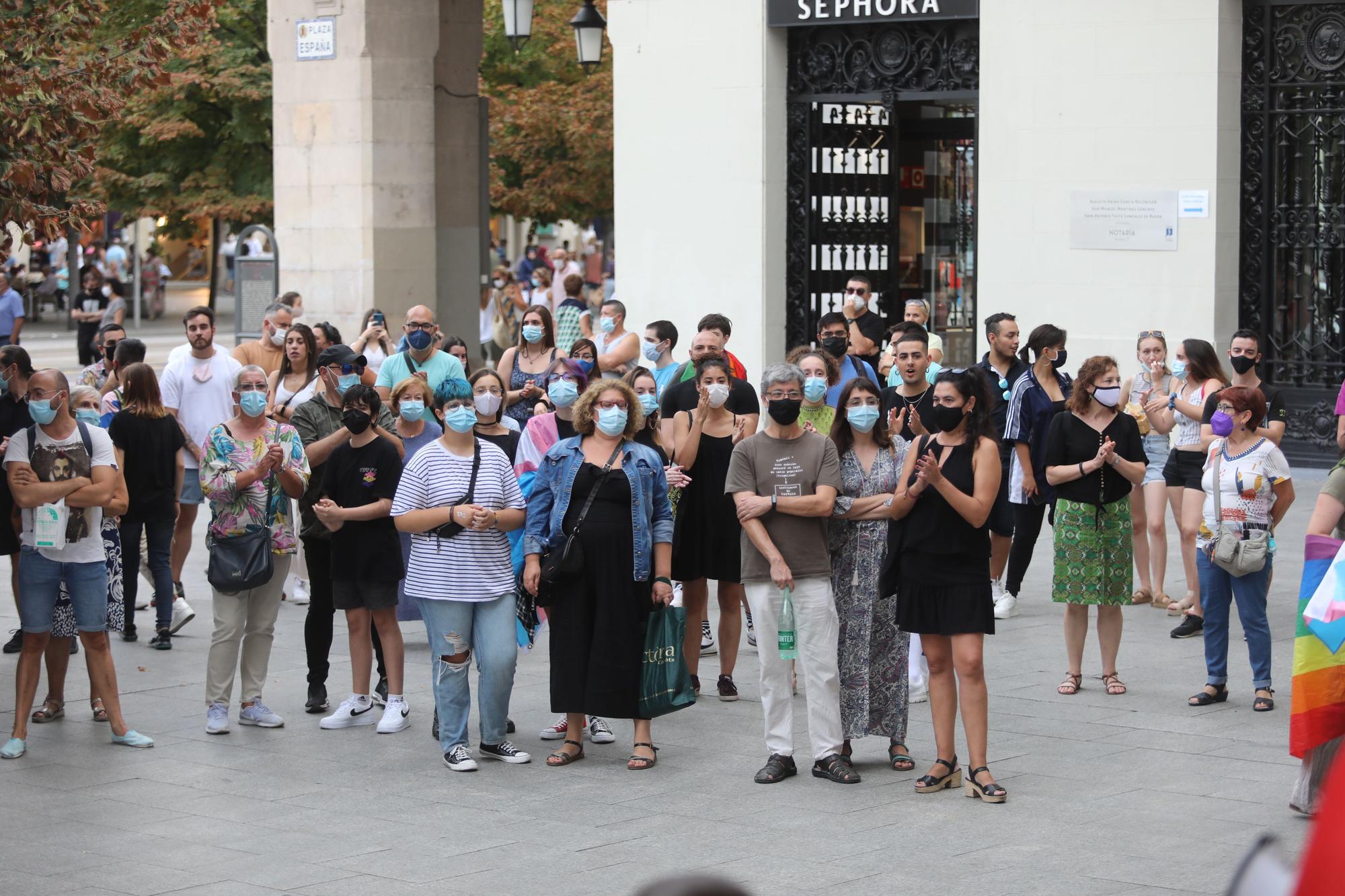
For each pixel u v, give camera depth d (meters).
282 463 10.48
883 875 7.67
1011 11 20.28
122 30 24.23
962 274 23.62
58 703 11.03
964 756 9.84
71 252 50.62
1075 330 20.09
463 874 7.80
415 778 9.56
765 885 7.54
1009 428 13.13
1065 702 11.01
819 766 9.45
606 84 36.72
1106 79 19.66
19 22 11.41
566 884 7.64
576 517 9.64
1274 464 10.47
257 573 10.47
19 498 9.93
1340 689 8.05
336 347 11.66
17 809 8.98
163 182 35.84
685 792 9.20
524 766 9.83
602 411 9.67
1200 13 18.98
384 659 11.16
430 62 27.02
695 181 23.11
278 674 12.36
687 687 9.75
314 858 8.06
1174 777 9.25
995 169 20.58
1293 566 15.20
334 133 26.84
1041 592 14.79
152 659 12.81
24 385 12.50
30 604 10.04
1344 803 2.55
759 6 22.36
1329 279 19.06
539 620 12.18
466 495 9.80
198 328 14.16
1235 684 11.43
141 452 12.84
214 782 9.51
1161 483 13.82
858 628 9.59
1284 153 19.17
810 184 22.72
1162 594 13.95
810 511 9.21
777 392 9.28
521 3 24.19
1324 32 18.75
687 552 11.05
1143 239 19.52
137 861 8.04
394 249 26.91
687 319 23.33
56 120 11.32
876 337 16.92
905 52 21.62
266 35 36.19
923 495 8.87
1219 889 7.41
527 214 39.00
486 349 31.19
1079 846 8.08
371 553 10.62
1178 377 13.86
